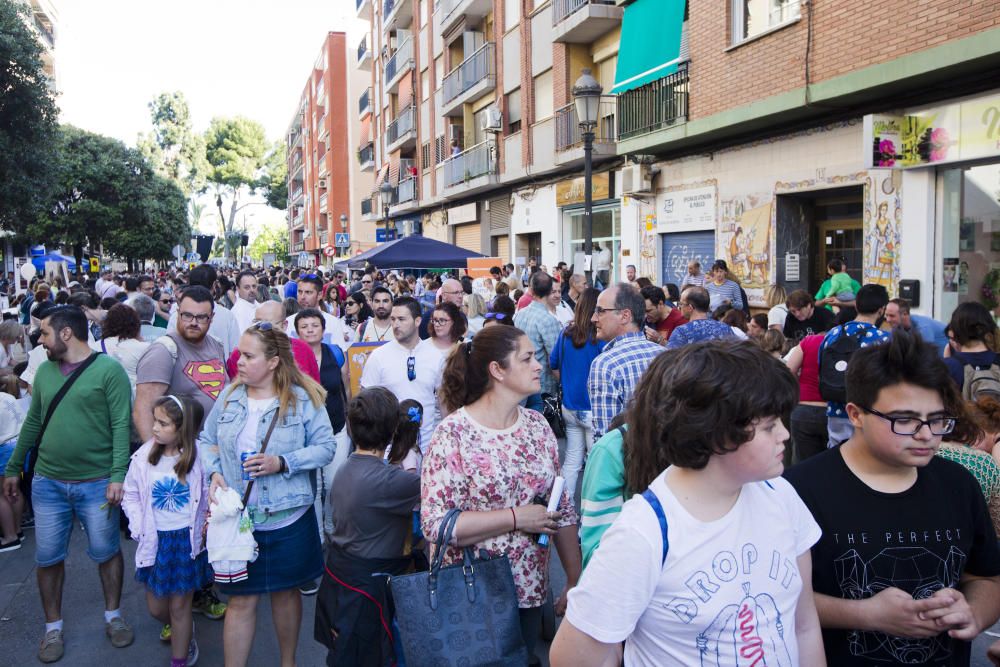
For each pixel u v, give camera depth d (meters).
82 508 4.54
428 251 13.88
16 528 6.51
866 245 10.59
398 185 35.00
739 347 1.77
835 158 11.00
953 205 9.45
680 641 1.74
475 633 2.79
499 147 23.09
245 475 3.78
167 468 4.11
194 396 4.77
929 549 2.19
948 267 9.56
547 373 7.20
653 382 1.96
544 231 21.27
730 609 1.73
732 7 12.23
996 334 4.86
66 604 5.23
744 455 1.70
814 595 2.22
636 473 2.12
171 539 4.07
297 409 3.93
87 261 48.28
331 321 8.48
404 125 33.50
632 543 1.73
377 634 3.22
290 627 3.94
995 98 8.58
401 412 3.72
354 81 55.59
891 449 2.10
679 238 14.91
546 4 19.94
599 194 18.17
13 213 20.81
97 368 4.56
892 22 9.28
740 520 1.79
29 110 19.78
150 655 4.46
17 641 4.67
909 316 6.14
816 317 8.51
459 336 5.76
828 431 5.20
